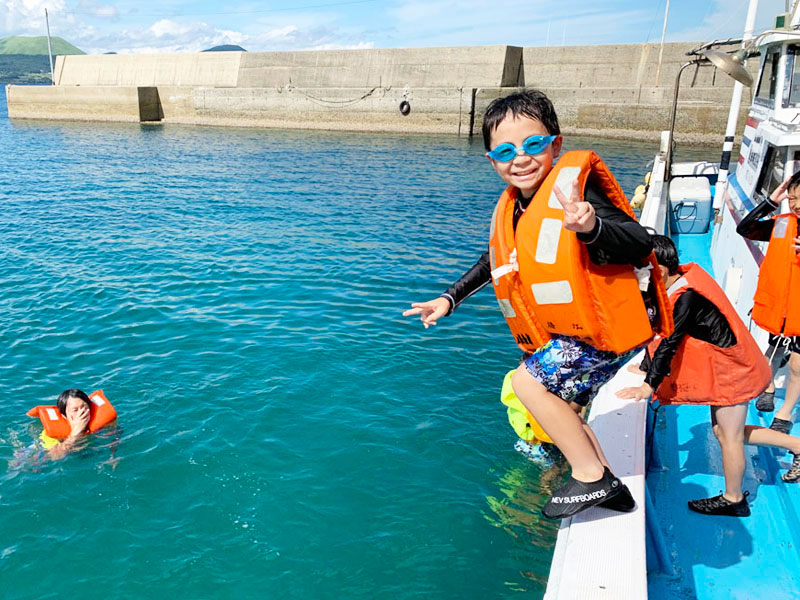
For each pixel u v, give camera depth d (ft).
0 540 16.80
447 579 15.20
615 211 8.03
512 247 9.07
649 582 11.58
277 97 159.84
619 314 8.44
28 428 22.17
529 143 8.39
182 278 39.04
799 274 13.98
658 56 128.06
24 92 190.39
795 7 26.11
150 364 26.66
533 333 9.22
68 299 35.12
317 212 61.67
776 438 12.67
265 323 31.22
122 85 195.72
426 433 21.29
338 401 23.35
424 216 60.39
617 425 13.56
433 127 142.82
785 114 22.22
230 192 73.20
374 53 153.89
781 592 11.27
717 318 11.55
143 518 17.56
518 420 19.98
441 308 10.52
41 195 70.85
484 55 141.08
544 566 15.58
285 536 16.72
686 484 14.37
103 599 14.90
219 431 21.52
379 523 17.12
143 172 90.12
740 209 24.50
